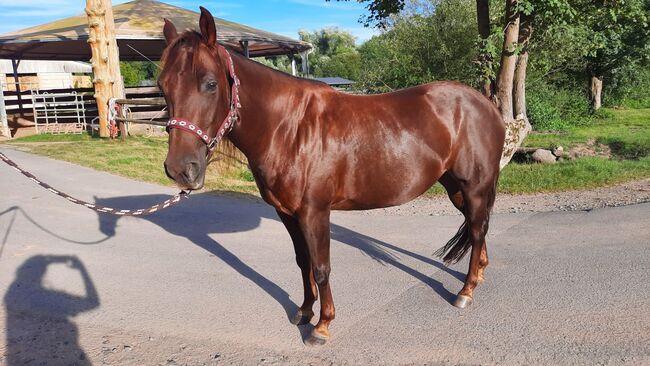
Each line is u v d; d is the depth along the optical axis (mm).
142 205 7223
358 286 4281
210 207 7254
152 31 15883
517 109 9617
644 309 3500
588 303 3660
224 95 2729
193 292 4250
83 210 6910
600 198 7008
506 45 8656
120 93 14102
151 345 3352
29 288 4328
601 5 8945
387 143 3342
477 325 3473
